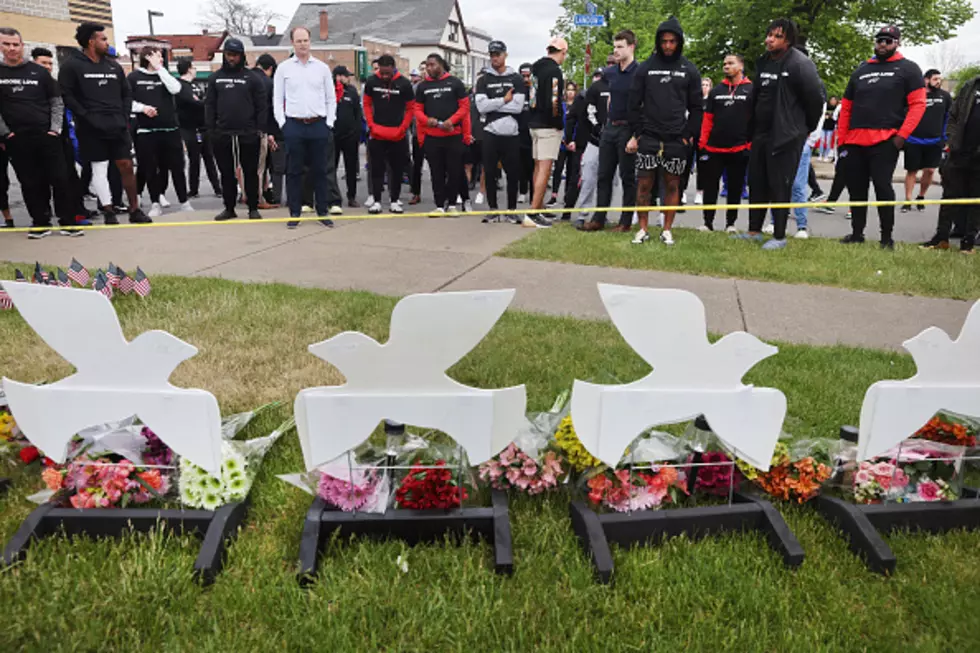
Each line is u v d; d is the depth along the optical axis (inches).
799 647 74.3
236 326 168.6
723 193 478.0
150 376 88.9
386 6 2805.1
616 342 163.8
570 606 80.0
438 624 76.0
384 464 97.6
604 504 96.7
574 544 91.3
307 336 163.0
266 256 259.6
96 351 88.1
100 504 93.5
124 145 306.8
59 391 89.8
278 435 114.9
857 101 277.1
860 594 84.3
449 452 99.3
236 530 92.9
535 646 74.6
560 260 256.7
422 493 93.0
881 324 189.6
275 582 82.7
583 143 333.1
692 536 94.6
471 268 243.6
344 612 77.5
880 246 286.7
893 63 267.6
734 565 88.2
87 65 291.3
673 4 1391.5
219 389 134.1
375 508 92.4
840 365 151.1
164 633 75.4
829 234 338.0
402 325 83.5
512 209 338.0
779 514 94.3
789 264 250.4
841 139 287.4
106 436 101.4
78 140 302.2
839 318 194.1
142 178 381.7
